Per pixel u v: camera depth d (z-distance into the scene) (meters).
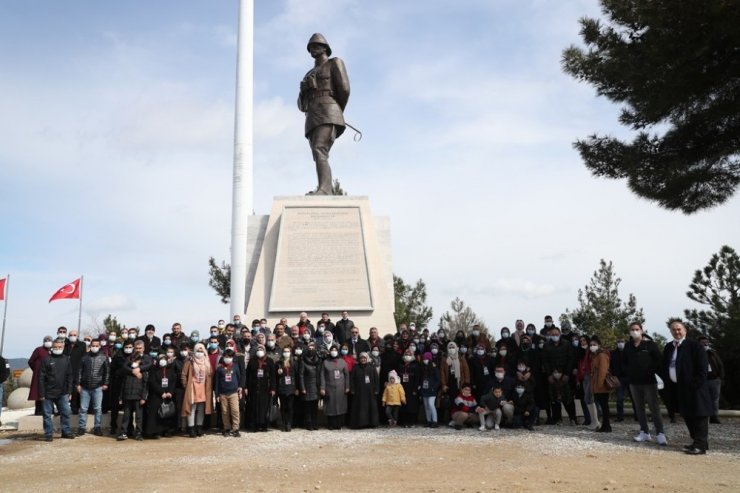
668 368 10.78
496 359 14.70
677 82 14.28
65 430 13.19
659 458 9.71
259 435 13.04
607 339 27.22
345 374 14.13
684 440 11.59
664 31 14.09
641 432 11.49
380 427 14.19
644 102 15.35
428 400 14.16
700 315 21.91
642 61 14.85
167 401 12.95
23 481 8.63
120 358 14.10
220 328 16.64
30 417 14.67
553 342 14.24
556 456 9.89
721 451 10.42
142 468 9.38
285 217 19.02
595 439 11.78
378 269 18.97
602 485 7.69
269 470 8.89
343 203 19.39
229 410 13.13
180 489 7.73
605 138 17.45
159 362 13.01
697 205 16.95
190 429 12.95
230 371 13.11
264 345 14.30
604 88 16.34
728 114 15.09
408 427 14.12
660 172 16.14
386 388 14.34
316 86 20.23
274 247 18.97
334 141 20.48
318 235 18.89
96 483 8.31
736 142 15.92
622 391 14.95
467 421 14.02
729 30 13.12
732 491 7.39
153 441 12.54
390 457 9.90
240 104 25.44
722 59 14.32
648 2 14.01
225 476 8.52
